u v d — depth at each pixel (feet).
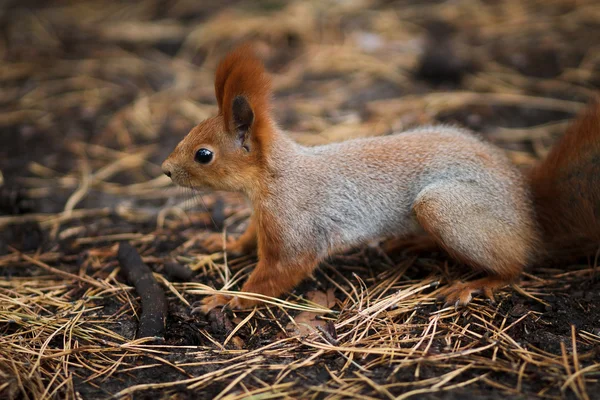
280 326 16.92
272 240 17.67
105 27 34.96
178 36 34.06
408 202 17.97
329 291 18.49
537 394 13.64
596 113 17.29
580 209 17.71
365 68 30.53
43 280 19.25
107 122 28.02
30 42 33.63
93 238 21.33
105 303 17.98
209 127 17.56
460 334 15.96
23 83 30.55
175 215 22.70
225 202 23.26
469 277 18.45
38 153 26.25
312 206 17.76
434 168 17.83
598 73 28.71
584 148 17.35
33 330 16.48
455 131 19.31
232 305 17.61
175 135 27.07
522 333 15.93
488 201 17.17
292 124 26.89
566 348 15.14
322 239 17.97
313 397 13.83
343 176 18.02
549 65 29.73
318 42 32.71
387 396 13.70
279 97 28.99
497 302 17.15
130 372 15.12
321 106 28.14
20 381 14.24
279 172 17.76
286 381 14.48
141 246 20.88
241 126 17.39
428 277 18.66
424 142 18.42
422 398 13.58
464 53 30.81
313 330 16.58
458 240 17.01
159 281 18.92
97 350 15.74
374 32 33.14
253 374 14.79
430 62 29.27
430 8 35.06
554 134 25.40
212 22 34.40
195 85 30.27
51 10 36.63
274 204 17.63
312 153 18.49
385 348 15.43
